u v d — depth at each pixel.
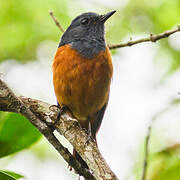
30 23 14.30
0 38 14.35
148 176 9.88
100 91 9.98
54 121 7.57
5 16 14.24
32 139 7.45
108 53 9.98
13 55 14.72
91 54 9.73
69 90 9.88
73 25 11.11
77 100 10.08
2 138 7.35
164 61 14.48
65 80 9.77
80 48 9.79
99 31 10.92
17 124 7.39
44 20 14.23
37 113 7.64
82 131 7.46
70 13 14.39
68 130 7.46
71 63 9.68
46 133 7.11
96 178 6.93
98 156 7.14
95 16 11.10
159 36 9.47
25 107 7.06
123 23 14.43
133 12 14.59
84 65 9.66
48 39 14.43
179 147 10.05
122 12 14.61
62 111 7.64
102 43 10.26
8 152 7.36
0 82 6.98
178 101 10.43
